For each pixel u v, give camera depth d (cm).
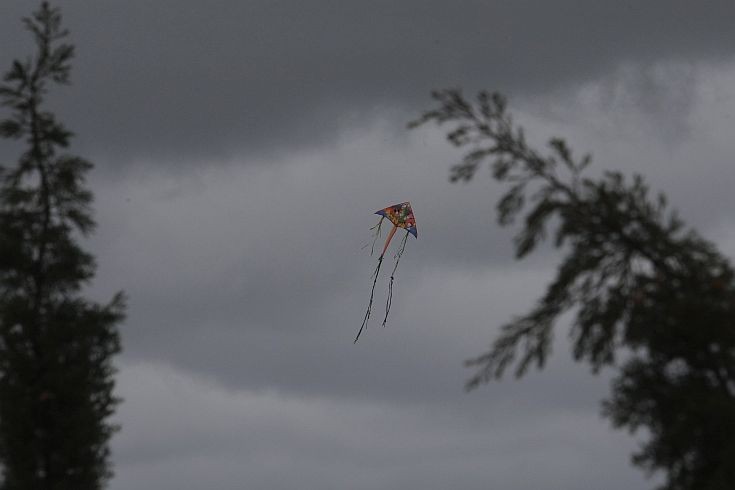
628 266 4078
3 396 5034
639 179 4100
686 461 4038
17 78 5088
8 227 5091
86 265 5169
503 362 4094
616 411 4091
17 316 5053
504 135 4078
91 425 5097
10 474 5059
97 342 5200
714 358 4006
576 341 4088
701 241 4072
